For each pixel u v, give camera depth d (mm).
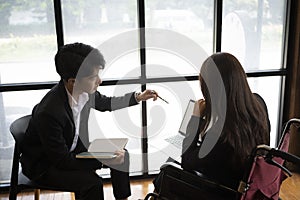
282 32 2627
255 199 1295
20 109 2477
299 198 2373
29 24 2332
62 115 1664
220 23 2496
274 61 2678
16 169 1736
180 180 1374
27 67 2406
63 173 1724
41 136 1641
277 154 1118
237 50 2617
